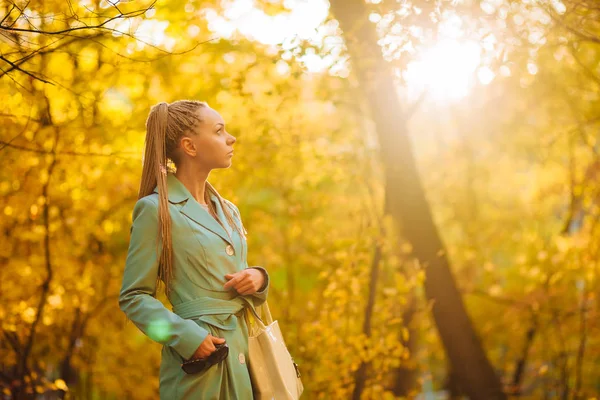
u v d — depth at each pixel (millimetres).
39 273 5402
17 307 5109
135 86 5398
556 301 8898
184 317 2316
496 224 11086
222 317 2332
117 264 6539
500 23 4203
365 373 5773
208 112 2512
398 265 7242
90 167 5191
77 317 5840
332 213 7598
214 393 2262
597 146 8703
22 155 4559
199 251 2352
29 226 5203
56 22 3812
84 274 6055
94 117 4668
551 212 10258
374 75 5180
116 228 6051
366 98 6211
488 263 10555
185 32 5238
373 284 5734
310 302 5906
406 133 6242
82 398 6949
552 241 9227
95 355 6586
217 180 5738
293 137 6133
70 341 5852
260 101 6402
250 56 6059
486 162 10969
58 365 6539
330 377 5656
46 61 4223
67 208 5512
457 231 11508
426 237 6418
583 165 8594
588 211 8195
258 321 2457
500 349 10938
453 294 6504
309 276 7586
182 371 2281
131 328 7113
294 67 4914
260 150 5965
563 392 8336
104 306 6332
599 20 4156
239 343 2365
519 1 4055
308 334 5914
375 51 4992
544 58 6008
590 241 7816
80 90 4641
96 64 4668
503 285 10672
